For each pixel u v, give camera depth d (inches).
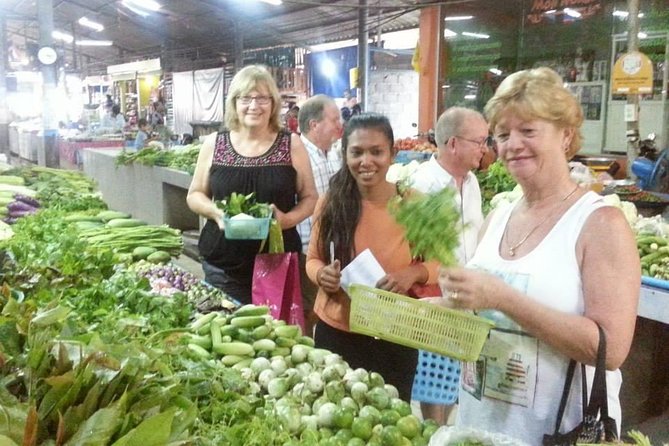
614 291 63.1
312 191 143.6
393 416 77.2
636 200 189.6
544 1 395.5
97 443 54.1
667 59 330.0
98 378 60.6
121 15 784.9
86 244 155.4
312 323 150.2
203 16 653.9
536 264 68.0
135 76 854.5
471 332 69.0
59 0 751.1
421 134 414.0
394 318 72.6
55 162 492.1
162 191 319.9
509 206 76.6
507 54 422.0
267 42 711.7
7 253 138.3
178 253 195.8
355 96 579.2
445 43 446.6
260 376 90.6
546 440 66.5
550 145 67.2
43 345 64.4
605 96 364.5
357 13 524.1
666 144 331.6
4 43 861.8
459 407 78.1
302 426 76.3
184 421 61.6
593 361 62.7
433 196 78.7
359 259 105.3
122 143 556.1
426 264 106.7
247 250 137.6
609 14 362.3
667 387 144.3
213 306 120.1
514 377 69.7
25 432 53.2
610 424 63.7
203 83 682.8
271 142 141.3
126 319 98.3
